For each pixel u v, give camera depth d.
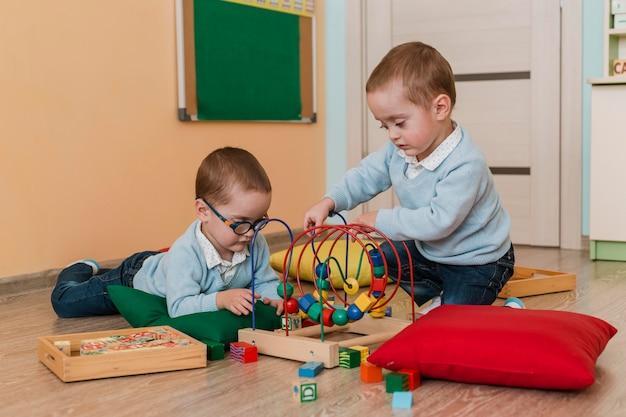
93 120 2.66
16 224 2.44
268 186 1.76
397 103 1.67
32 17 2.46
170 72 2.94
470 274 1.85
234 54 3.19
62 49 2.55
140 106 2.82
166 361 1.47
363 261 2.41
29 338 1.81
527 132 3.35
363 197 1.98
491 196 1.83
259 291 1.89
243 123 3.28
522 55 3.34
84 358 1.42
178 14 2.94
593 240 2.91
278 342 1.56
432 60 1.69
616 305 2.08
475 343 1.33
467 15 3.45
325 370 1.47
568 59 3.24
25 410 1.27
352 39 3.70
